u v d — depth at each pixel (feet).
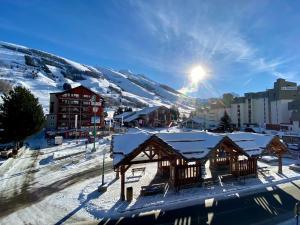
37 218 57.00
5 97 137.49
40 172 97.14
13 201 67.05
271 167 108.68
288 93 291.58
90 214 59.26
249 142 89.61
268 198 70.74
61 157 123.65
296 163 117.80
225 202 67.26
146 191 70.74
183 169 76.38
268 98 311.06
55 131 216.13
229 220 56.70
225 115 290.15
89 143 171.63
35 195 71.61
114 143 77.41
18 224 54.13
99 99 254.47
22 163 111.96
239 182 84.12
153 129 296.92
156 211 60.90
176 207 63.31
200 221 56.08
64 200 67.77
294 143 182.39
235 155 86.48
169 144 71.56
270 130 247.70
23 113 133.28
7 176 91.09
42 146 159.12
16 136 134.51
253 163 90.79
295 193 75.25
